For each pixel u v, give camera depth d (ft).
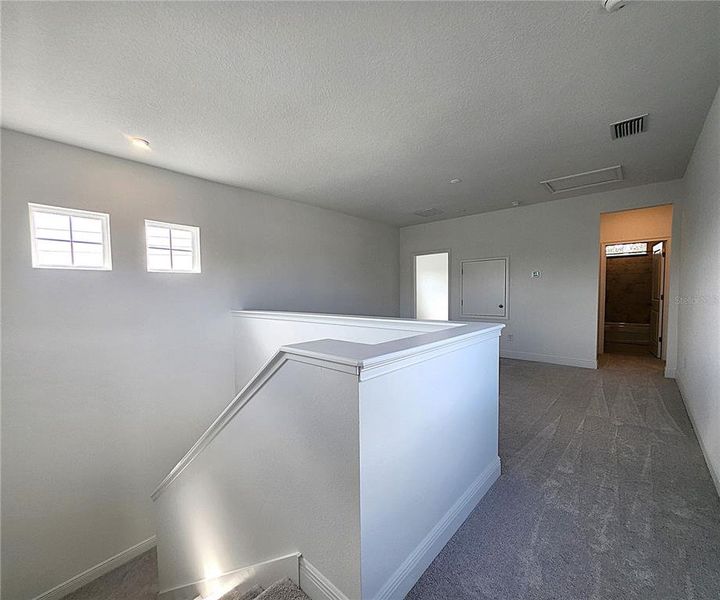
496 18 5.18
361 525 3.47
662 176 12.87
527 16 5.15
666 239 17.24
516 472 7.02
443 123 8.54
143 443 11.18
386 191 14.64
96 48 5.67
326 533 3.80
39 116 7.97
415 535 4.42
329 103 7.54
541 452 7.90
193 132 8.87
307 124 8.51
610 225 18.75
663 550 4.83
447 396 5.16
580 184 13.82
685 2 4.88
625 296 23.82
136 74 6.41
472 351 5.94
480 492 6.07
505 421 9.80
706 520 5.45
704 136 8.65
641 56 6.06
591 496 6.15
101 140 9.31
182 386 12.14
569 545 4.95
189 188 12.34
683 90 7.13
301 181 13.14
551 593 4.17
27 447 9.09
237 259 13.91
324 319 9.84
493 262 18.86
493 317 19.02
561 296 16.67
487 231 19.08
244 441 4.86
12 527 8.91
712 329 7.32
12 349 8.83
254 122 8.38
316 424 3.83
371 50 5.86
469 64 6.26
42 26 5.14
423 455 4.57
